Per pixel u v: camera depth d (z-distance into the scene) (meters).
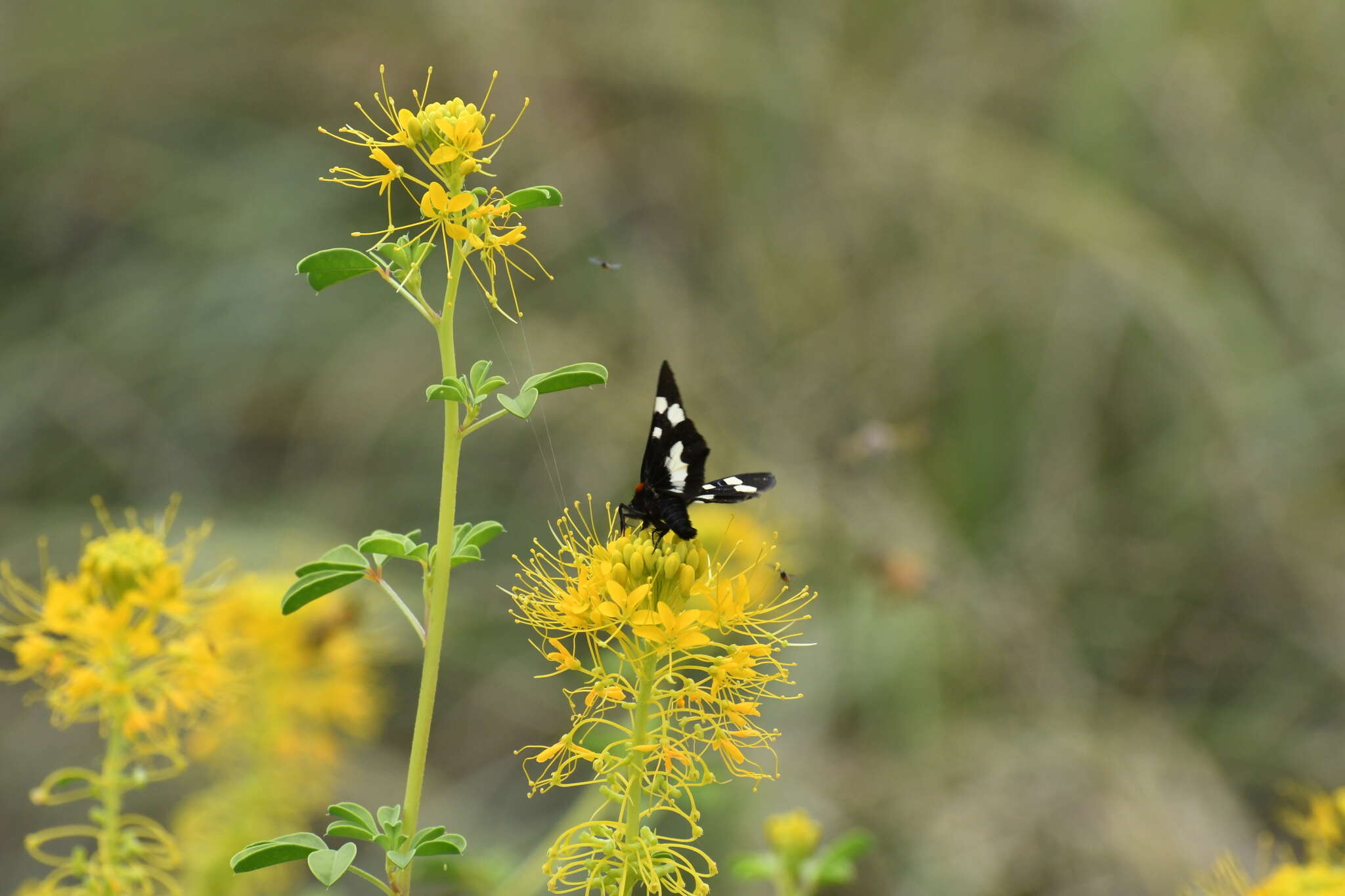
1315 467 12.02
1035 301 12.45
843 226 13.02
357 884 9.27
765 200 13.13
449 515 3.38
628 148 13.11
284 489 11.87
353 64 12.88
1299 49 13.90
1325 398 11.84
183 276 12.80
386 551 3.46
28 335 12.88
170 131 13.80
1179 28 13.34
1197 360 11.87
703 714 3.57
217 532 10.93
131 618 4.40
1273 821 10.55
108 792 4.22
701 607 3.90
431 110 3.51
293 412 12.68
